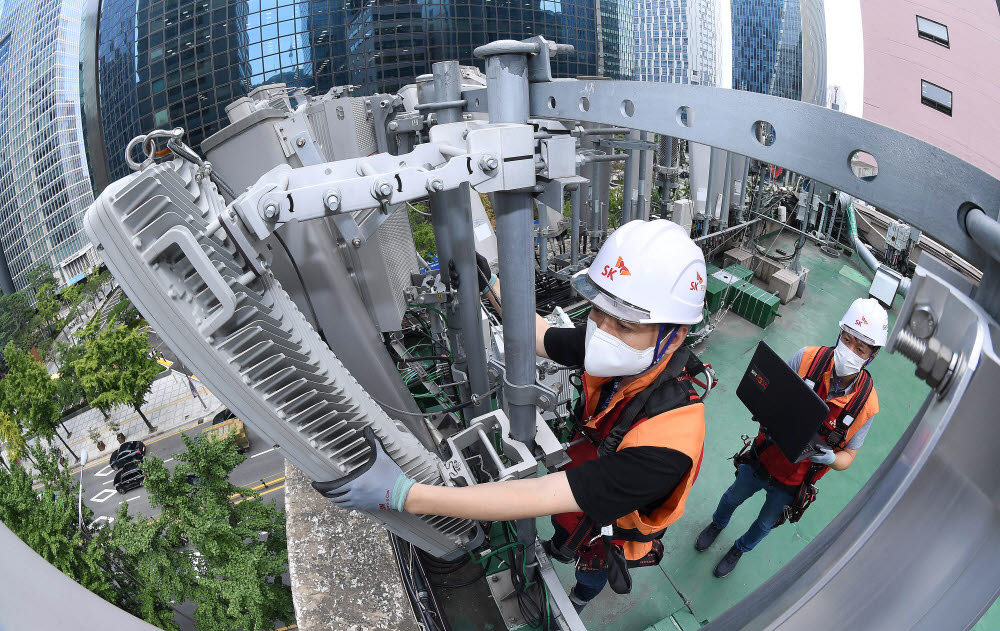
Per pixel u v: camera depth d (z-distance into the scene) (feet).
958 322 2.07
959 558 2.23
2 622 1.81
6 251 194.08
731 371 13.57
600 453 4.40
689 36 163.22
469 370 8.33
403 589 7.57
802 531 9.82
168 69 150.41
